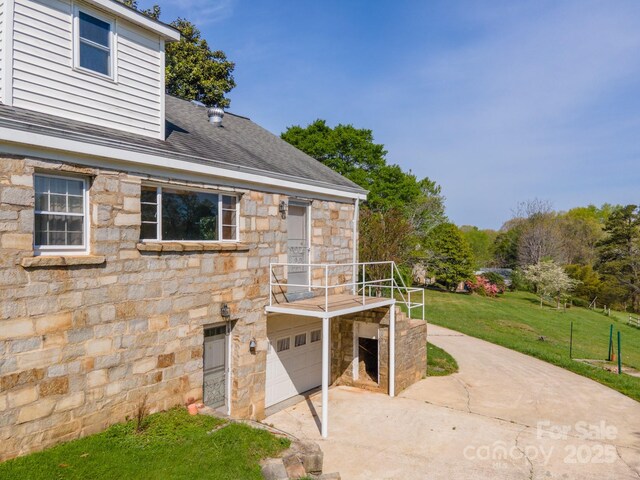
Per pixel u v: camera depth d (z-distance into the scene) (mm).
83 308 6742
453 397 12250
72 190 6855
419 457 8602
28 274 6105
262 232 10195
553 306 38500
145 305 7652
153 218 8039
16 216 5980
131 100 8039
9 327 5910
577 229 59219
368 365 13711
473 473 8000
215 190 9125
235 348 9570
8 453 5910
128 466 6070
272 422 10312
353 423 10273
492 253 62188
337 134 37062
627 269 46344
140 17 7957
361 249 20938
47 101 6812
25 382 6070
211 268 8906
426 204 39938
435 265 40344
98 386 6941
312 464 7125
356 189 13414
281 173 10352
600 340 25109
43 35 6781
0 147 5840
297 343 12398
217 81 25984
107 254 7074
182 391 8297
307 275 12039
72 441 6559
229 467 6371
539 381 13930
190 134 10070
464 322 25594
